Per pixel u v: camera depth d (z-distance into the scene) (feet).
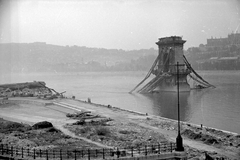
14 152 107.86
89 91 610.65
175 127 197.57
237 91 565.94
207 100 437.58
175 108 360.69
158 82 559.38
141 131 174.81
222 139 168.14
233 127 237.04
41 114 235.61
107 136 155.84
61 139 138.82
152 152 115.75
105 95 526.57
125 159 103.24
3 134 144.25
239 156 132.98
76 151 110.42
